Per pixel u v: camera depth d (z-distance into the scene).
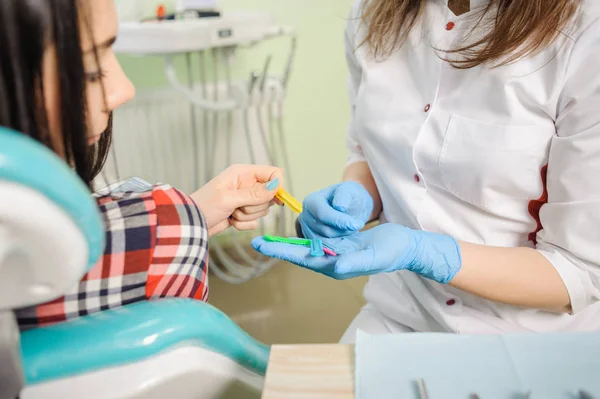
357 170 1.18
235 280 2.20
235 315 2.00
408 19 0.96
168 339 0.47
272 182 0.87
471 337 0.53
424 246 0.79
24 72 0.41
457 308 0.95
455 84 0.90
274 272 2.26
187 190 2.20
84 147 0.48
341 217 0.83
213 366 0.50
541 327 0.92
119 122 2.00
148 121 2.05
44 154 0.28
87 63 0.48
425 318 1.00
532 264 0.81
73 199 0.28
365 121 1.02
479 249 0.83
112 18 0.49
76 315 0.49
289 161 2.37
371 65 1.02
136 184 0.73
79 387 0.44
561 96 0.81
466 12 0.90
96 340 0.45
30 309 0.47
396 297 1.06
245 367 0.52
